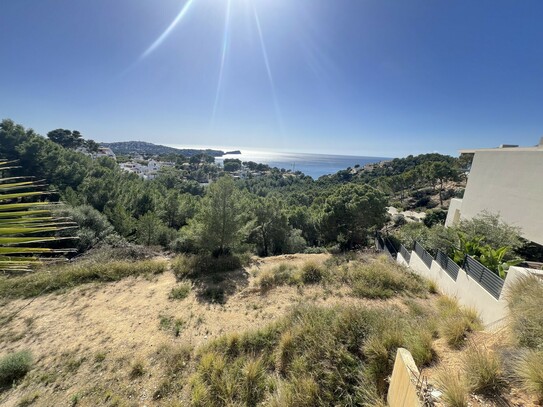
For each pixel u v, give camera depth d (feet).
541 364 6.88
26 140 76.79
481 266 16.39
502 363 7.87
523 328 9.17
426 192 125.49
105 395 12.65
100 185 69.26
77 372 14.29
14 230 2.72
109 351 15.79
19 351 15.92
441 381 7.45
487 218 25.67
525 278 12.69
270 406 10.15
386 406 8.66
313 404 9.82
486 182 29.48
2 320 19.40
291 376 11.50
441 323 12.18
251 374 11.96
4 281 24.14
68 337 17.33
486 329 12.49
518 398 6.79
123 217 54.19
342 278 23.12
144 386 13.00
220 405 11.10
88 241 36.47
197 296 22.80
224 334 16.71
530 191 23.32
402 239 35.17
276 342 14.26
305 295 21.09
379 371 10.07
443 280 20.72
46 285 24.49
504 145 32.50
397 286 20.75
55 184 68.39
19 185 2.89
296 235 60.39
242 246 36.52
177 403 11.68
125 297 22.82
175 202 76.02
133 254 34.19
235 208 34.12
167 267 30.19
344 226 57.82
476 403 6.81
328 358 11.48
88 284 25.30
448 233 24.25
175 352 14.87
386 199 58.08
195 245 35.76
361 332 12.21
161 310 20.45
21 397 12.89
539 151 22.63
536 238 22.40
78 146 191.11
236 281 26.05
